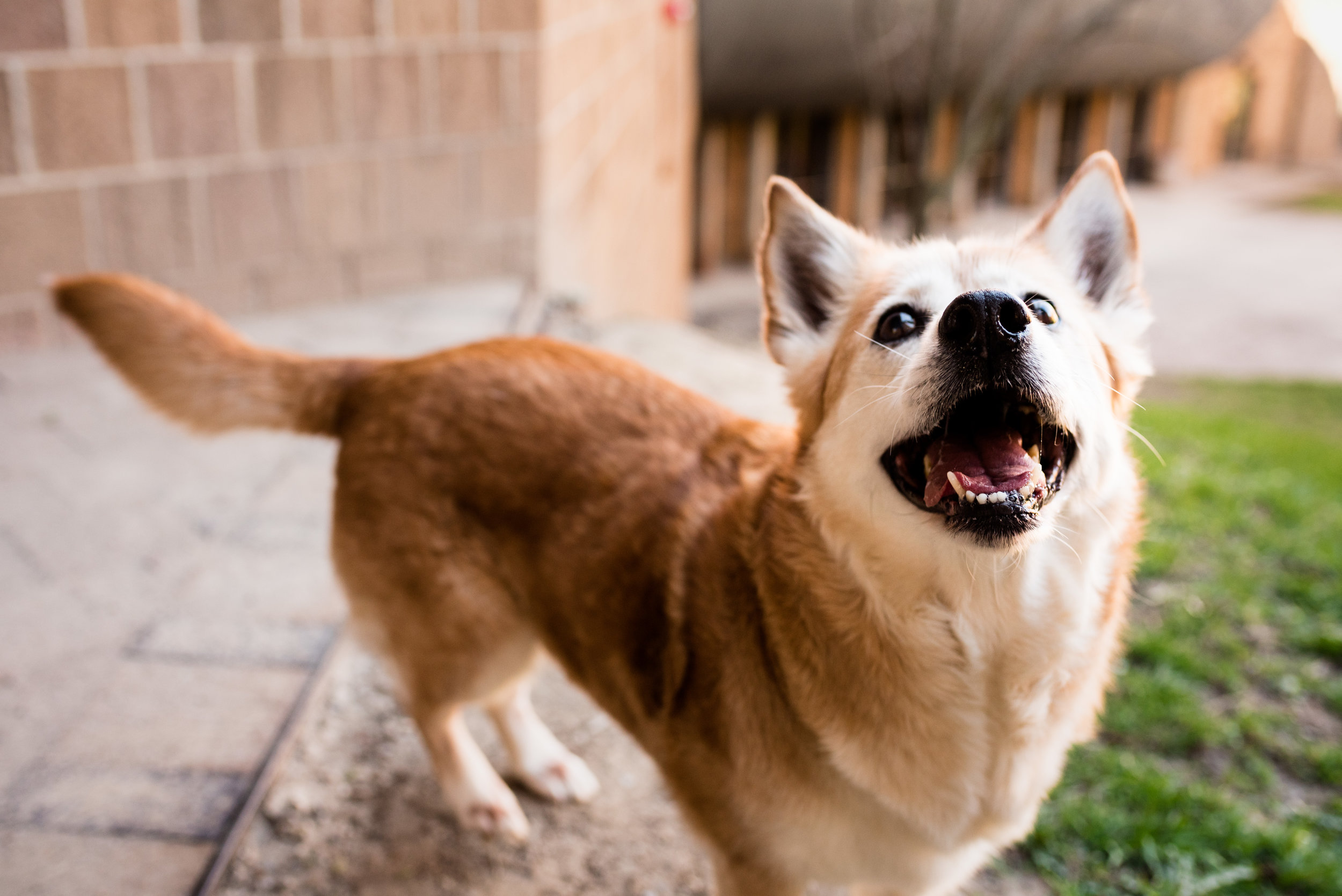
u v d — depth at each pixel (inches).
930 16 536.1
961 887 104.3
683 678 82.0
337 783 106.9
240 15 211.5
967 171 895.7
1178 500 204.4
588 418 91.8
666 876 100.6
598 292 313.3
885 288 80.2
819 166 821.9
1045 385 68.9
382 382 100.4
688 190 598.2
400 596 97.0
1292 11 1354.6
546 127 248.8
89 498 153.6
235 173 220.2
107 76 200.5
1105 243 85.4
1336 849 112.3
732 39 664.4
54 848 95.3
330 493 157.2
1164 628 152.2
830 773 76.8
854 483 74.2
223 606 130.0
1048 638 75.2
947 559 71.9
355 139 231.1
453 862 100.1
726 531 83.4
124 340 103.7
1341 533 191.0
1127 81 1032.2
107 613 128.2
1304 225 979.3
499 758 115.8
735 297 719.1
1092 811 112.7
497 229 252.4
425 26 229.3
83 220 205.9
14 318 203.8
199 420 105.3
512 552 92.3
